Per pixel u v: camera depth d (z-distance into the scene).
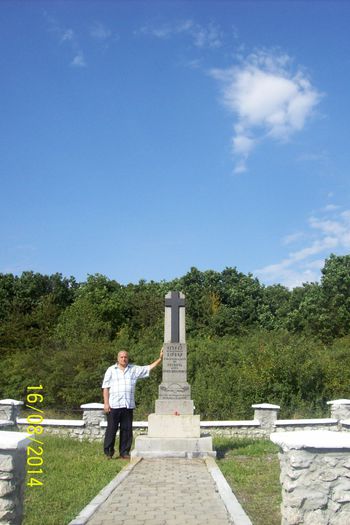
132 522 6.62
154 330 37.34
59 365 24.81
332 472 5.66
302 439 5.84
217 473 9.77
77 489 8.91
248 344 28.34
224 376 22.62
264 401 21.11
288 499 5.71
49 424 16.17
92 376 23.69
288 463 5.79
